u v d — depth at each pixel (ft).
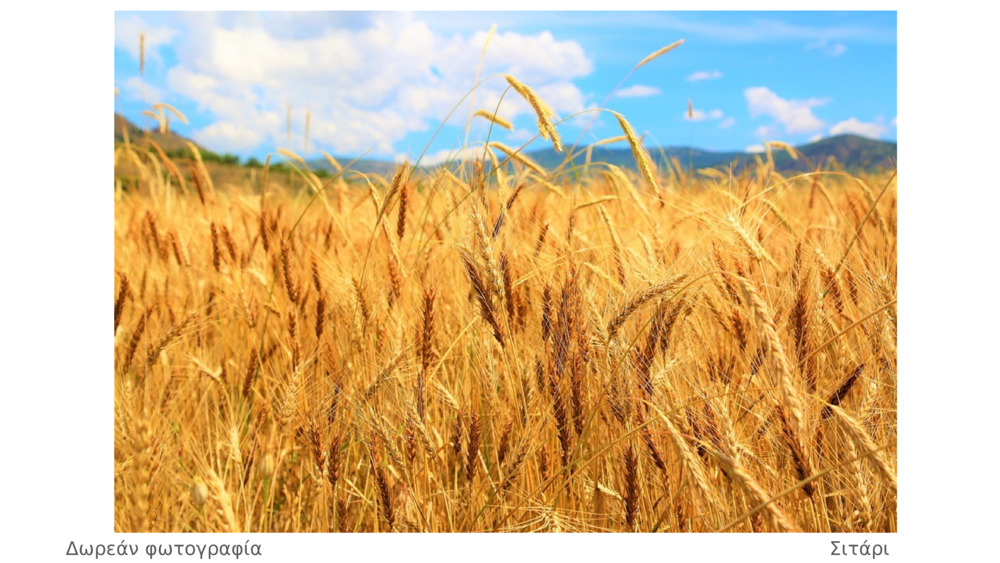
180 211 20.49
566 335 7.79
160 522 8.48
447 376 10.06
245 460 9.55
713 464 7.62
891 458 7.66
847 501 7.70
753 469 7.90
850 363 8.83
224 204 20.06
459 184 10.14
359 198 15.65
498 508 8.45
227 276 13.41
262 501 9.49
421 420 8.28
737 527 7.65
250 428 9.73
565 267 8.86
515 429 8.59
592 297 8.56
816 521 7.52
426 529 8.30
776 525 5.58
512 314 9.26
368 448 8.51
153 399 10.65
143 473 7.36
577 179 11.07
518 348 9.21
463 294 10.69
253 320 12.09
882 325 8.60
